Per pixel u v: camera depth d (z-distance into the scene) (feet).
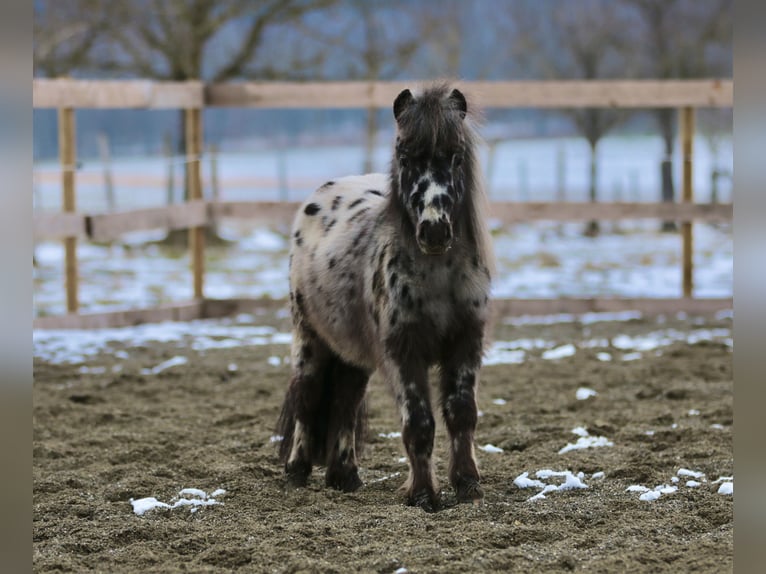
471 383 23.57
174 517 22.80
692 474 24.56
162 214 51.75
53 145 171.12
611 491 23.80
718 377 37.91
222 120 213.05
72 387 37.88
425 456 23.03
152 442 29.89
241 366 41.93
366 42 102.12
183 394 37.14
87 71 85.15
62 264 77.10
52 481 25.45
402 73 104.58
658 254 83.87
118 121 191.52
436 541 19.75
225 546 19.89
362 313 24.89
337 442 26.11
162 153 174.29
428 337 23.30
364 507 23.13
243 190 131.44
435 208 21.48
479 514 21.76
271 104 53.42
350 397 26.53
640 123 197.67
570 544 19.60
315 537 20.30
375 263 23.98
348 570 18.24
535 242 96.17
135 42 87.97
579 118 100.22
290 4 85.35
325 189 28.45
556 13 113.50
